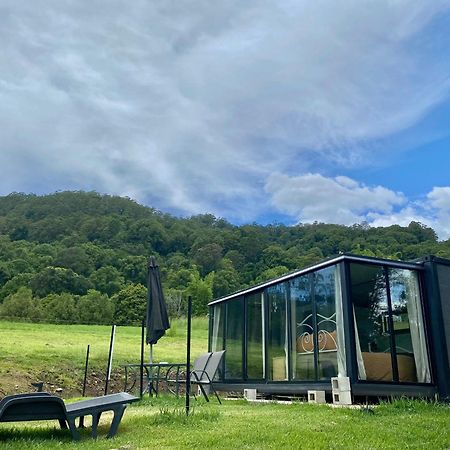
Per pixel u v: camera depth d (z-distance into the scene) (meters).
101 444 4.53
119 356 15.93
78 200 82.31
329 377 8.25
